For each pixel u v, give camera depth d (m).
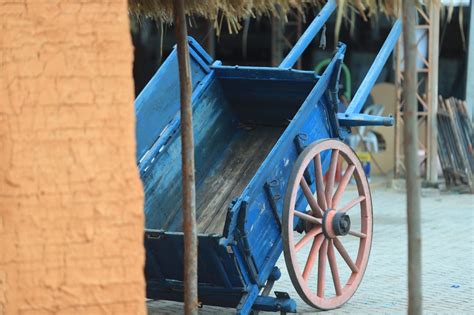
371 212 12.97
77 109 5.60
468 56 28.50
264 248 11.09
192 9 9.68
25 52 5.57
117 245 5.64
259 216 10.88
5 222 5.53
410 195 6.22
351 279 12.77
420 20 26.28
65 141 5.59
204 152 13.09
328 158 12.17
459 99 29.89
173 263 11.00
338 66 11.91
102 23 5.66
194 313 7.93
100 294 5.62
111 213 5.64
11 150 5.53
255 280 10.95
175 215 12.37
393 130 30.80
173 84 12.23
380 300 13.38
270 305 11.26
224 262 10.58
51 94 5.58
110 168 5.63
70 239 5.59
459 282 14.73
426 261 16.56
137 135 11.73
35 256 5.55
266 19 30.11
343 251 12.54
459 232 20.08
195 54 12.75
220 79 13.09
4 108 5.53
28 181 5.54
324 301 12.09
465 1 24.81
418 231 6.23
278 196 11.20
